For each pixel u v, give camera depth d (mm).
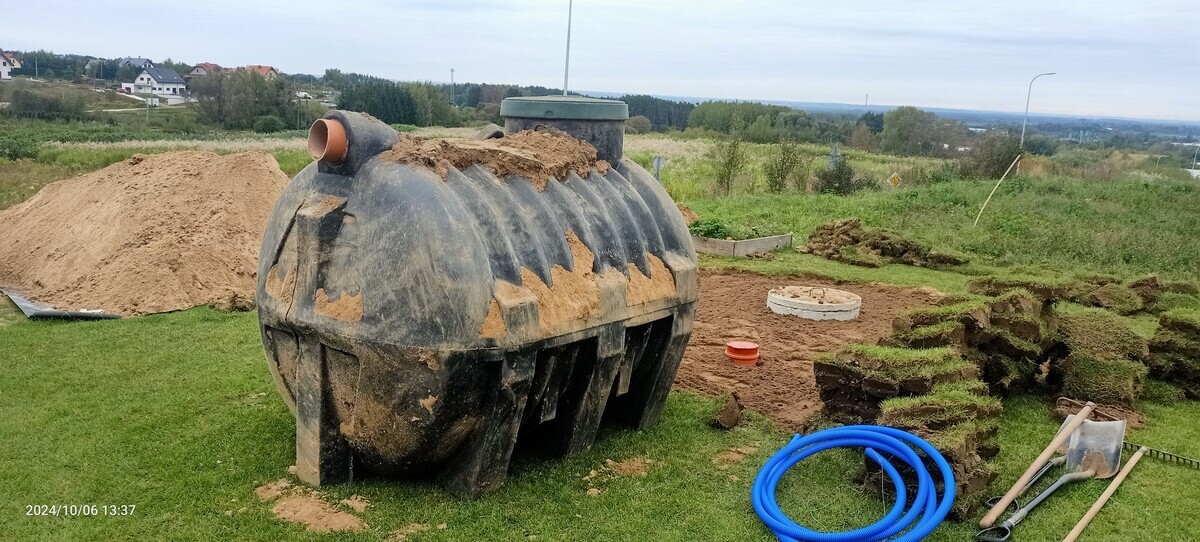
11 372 7156
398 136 5082
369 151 4887
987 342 7504
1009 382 7441
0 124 45031
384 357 4531
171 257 10117
